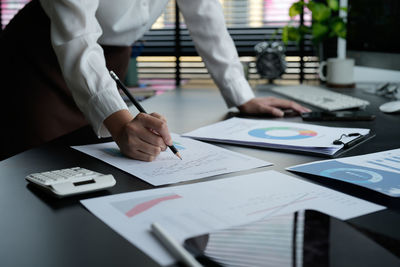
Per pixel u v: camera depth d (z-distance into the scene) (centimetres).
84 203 53
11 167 69
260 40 259
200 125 106
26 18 131
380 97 147
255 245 40
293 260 36
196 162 72
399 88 145
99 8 118
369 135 90
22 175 65
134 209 51
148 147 72
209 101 148
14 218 49
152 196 55
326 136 88
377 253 38
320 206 50
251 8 264
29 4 133
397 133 93
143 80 269
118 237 44
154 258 39
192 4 124
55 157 76
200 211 49
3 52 134
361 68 188
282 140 85
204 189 58
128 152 74
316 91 157
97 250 41
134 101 85
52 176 60
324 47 210
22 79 133
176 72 264
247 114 121
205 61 128
